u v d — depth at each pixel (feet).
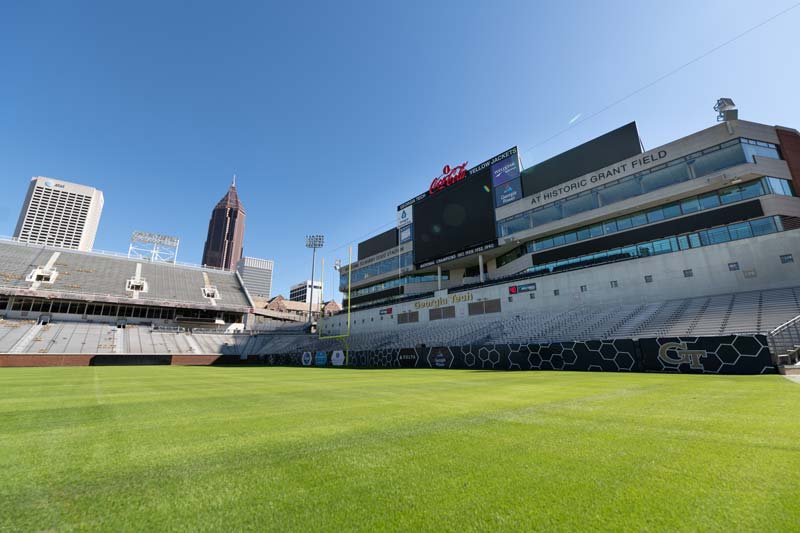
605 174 99.25
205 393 32.09
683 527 6.54
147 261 196.34
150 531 6.78
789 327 51.06
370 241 183.11
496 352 76.33
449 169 138.41
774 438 12.37
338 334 166.61
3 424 17.51
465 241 127.03
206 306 172.24
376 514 7.39
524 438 13.33
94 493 8.71
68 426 16.90
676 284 76.59
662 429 14.24
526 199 113.70
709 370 46.52
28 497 8.48
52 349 120.98
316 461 11.02
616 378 41.19
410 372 68.23
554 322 90.02
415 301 131.44
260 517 7.35
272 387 38.14
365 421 17.46
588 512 7.27
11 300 140.87
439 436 13.94
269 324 189.47
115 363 122.01
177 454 11.96
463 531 6.58
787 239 66.54
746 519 6.76
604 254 96.58
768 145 82.94
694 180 84.58
